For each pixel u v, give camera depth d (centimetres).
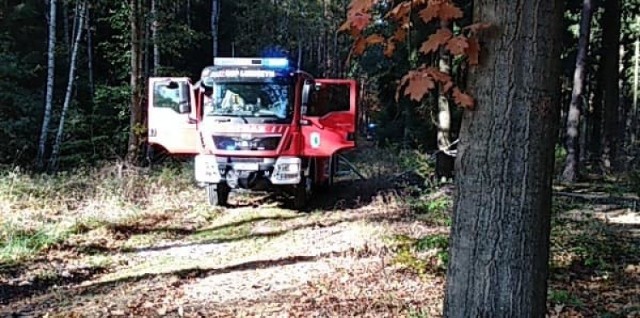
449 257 380
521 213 355
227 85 1273
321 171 1433
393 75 2227
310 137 1285
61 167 2089
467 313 366
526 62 351
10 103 2316
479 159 361
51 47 2195
